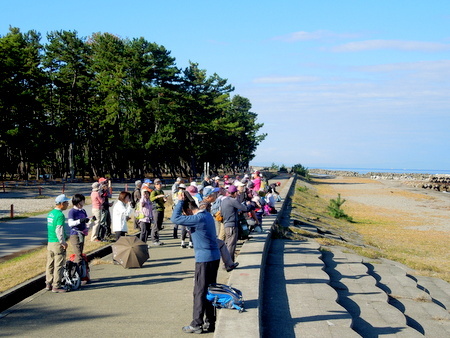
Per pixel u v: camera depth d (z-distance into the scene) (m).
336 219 35.38
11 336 6.75
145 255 11.69
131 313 7.88
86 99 75.50
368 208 47.91
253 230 15.95
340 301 10.37
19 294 9.05
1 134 56.97
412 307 11.30
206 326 6.95
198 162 98.00
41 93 70.31
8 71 55.53
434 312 10.97
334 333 7.25
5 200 35.59
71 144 75.44
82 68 73.44
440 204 55.12
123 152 74.62
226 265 8.43
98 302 8.57
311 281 10.81
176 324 7.30
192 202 6.93
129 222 21.11
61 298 8.84
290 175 105.44
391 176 195.38
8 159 65.94
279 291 9.87
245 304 7.20
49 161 77.88
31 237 17.25
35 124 63.38
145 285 9.86
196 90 81.50
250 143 115.62
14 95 56.06
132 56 70.06
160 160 81.12
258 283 8.63
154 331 6.98
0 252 14.27
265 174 93.50
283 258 13.89
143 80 70.38
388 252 22.25
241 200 14.16
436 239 27.02
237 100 120.12
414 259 20.58
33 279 9.80
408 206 51.56
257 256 11.50
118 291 9.36
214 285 6.99
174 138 74.06
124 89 68.94
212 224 6.97
